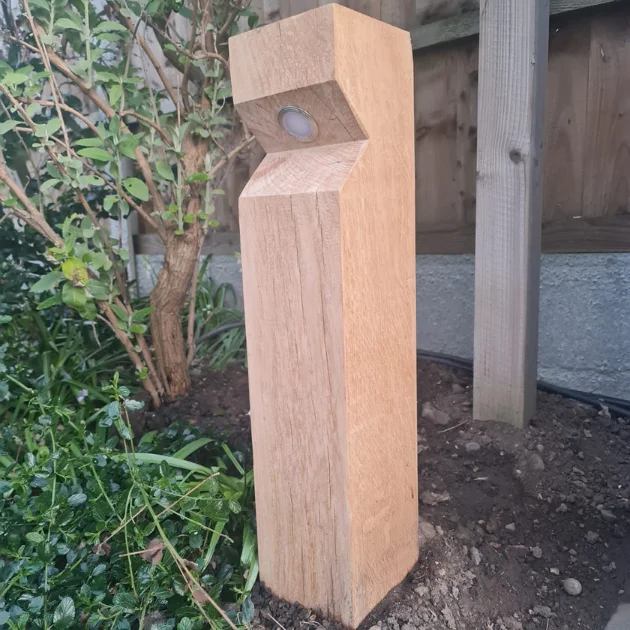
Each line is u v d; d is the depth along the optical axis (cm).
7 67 149
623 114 167
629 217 170
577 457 152
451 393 189
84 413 169
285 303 88
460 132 198
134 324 166
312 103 82
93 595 97
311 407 89
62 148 192
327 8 75
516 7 148
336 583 94
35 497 112
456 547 117
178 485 113
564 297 184
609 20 165
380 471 96
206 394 188
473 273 202
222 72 181
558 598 109
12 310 206
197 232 176
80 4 162
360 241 83
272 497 100
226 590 108
